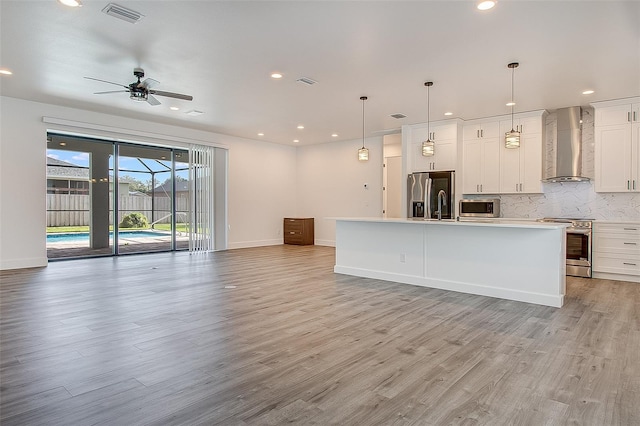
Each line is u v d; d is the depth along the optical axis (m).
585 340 2.92
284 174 9.95
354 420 1.83
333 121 7.08
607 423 1.81
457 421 1.82
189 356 2.59
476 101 5.63
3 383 2.17
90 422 1.79
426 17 3.12
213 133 8.27
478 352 2.68
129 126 6.89
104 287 4.64
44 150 5.97
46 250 6.12
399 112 6.34
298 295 4.32
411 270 4.95
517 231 4.11
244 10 3.03
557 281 3.87
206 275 5.47
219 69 4.34
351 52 3.85
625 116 5.39
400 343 2.86
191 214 7.98
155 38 3.56
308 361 2.52
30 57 4.03
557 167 6.01
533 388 2.16
